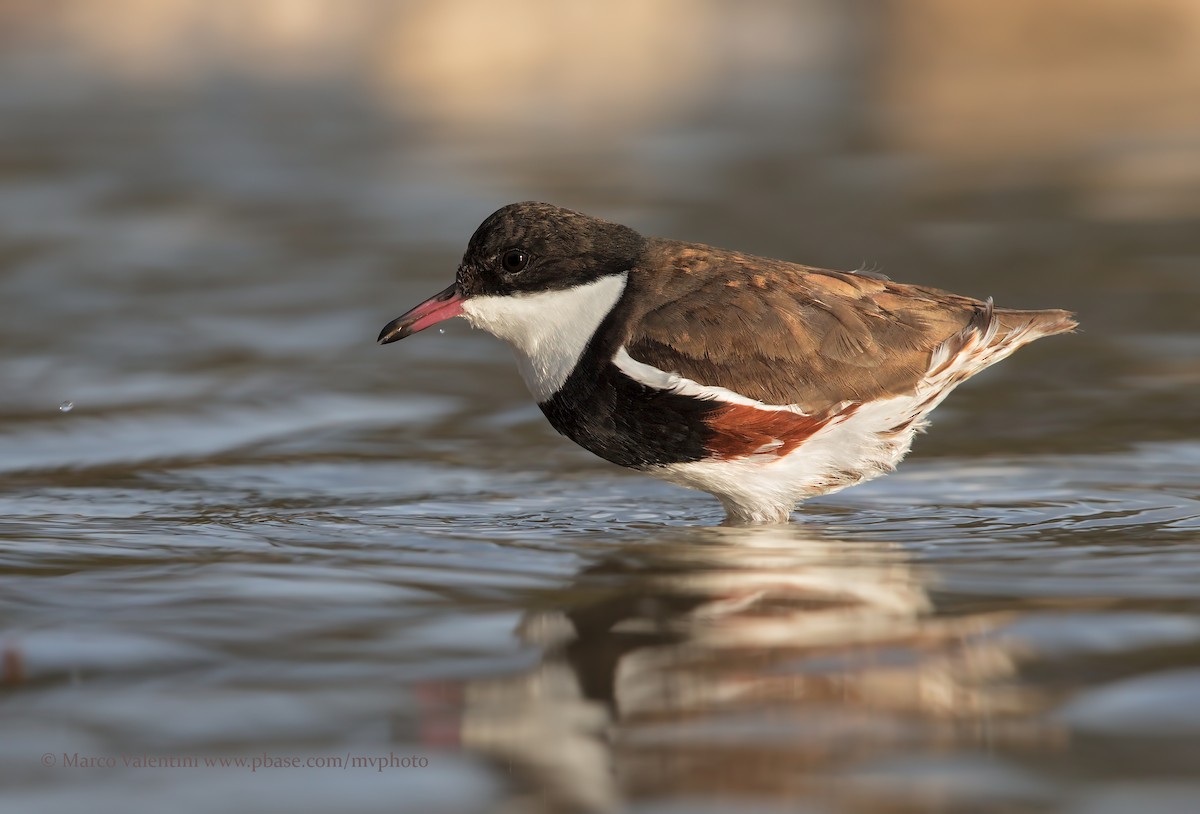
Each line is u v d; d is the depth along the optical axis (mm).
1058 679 7320
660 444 10961
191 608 8633
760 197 23609
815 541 10328
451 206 23422
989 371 15273
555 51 41469
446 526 10727
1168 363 15203
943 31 43875
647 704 7148
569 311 11148
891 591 8961
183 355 16094
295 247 21094
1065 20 43750
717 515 11219
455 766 6531
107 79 36375
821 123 30984
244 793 6289
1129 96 33500
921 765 6402
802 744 6648
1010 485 11734
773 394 10734
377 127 30953
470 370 15867
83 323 17281
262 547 10039
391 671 7625
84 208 23594
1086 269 19031
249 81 36500
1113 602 8562
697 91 35438
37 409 14109
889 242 20562
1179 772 6258
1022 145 28031
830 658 7730
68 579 9203
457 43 41594
